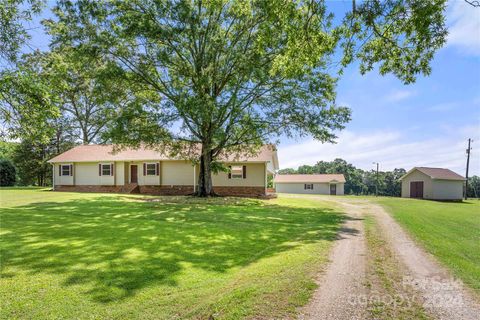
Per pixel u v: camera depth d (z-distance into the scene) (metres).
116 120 18.23
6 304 3.77
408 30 6.27
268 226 10.01
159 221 10.61
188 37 17.97
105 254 6.05
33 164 35.66
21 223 9.66
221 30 18.98
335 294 4.17
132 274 4.89
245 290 4.24
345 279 4.78
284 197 27.55
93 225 9.51
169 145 19.94
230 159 24.62
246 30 17.50
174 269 5.20
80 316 3.50
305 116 18.11
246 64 16.64
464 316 3.54
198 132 19.72
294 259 5.89
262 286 4.41
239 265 5.52
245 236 8.23
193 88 18.44
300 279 4.74
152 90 20.06
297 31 7.13
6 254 5.96
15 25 7.75
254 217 12.29
